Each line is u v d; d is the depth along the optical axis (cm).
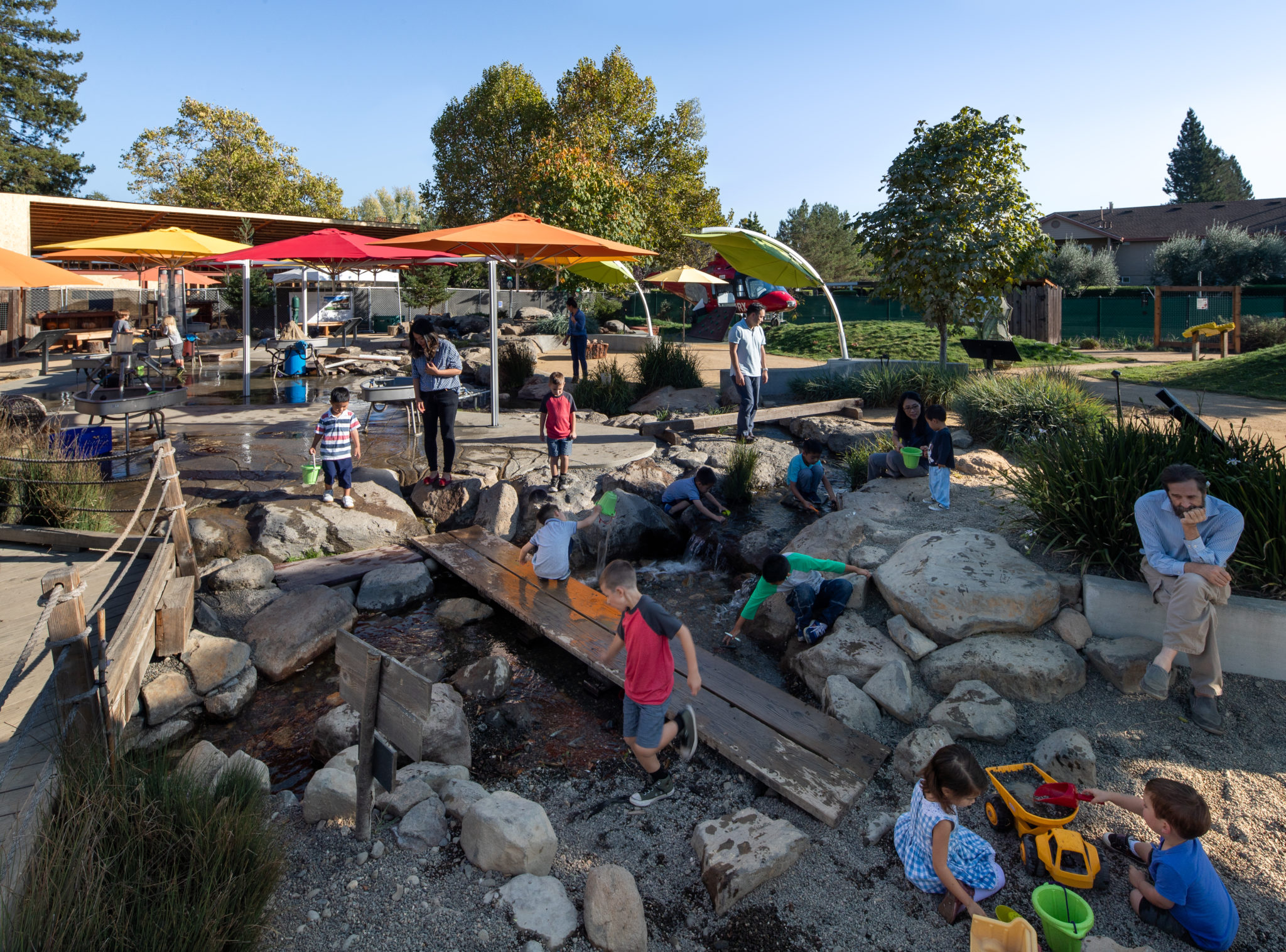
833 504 848
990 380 1112
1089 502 582
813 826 412
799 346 2330
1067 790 392
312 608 617
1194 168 8144
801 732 481
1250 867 369
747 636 644
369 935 331
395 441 1048
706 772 468
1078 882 360
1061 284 3491
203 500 791
